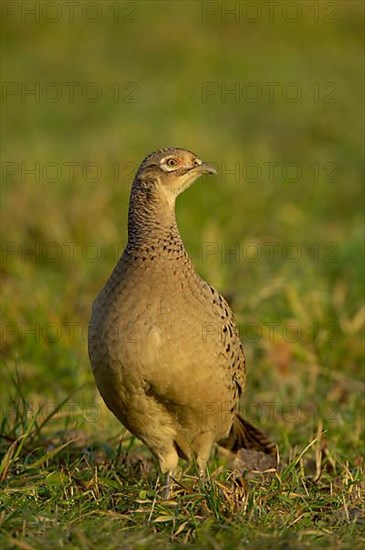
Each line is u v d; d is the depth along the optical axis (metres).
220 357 9.68
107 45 36.75
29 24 37.97
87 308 15.11
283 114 27.69
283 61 33.84
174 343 9.32
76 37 37.50
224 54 35.12
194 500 9.12
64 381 13.25
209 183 20.17
